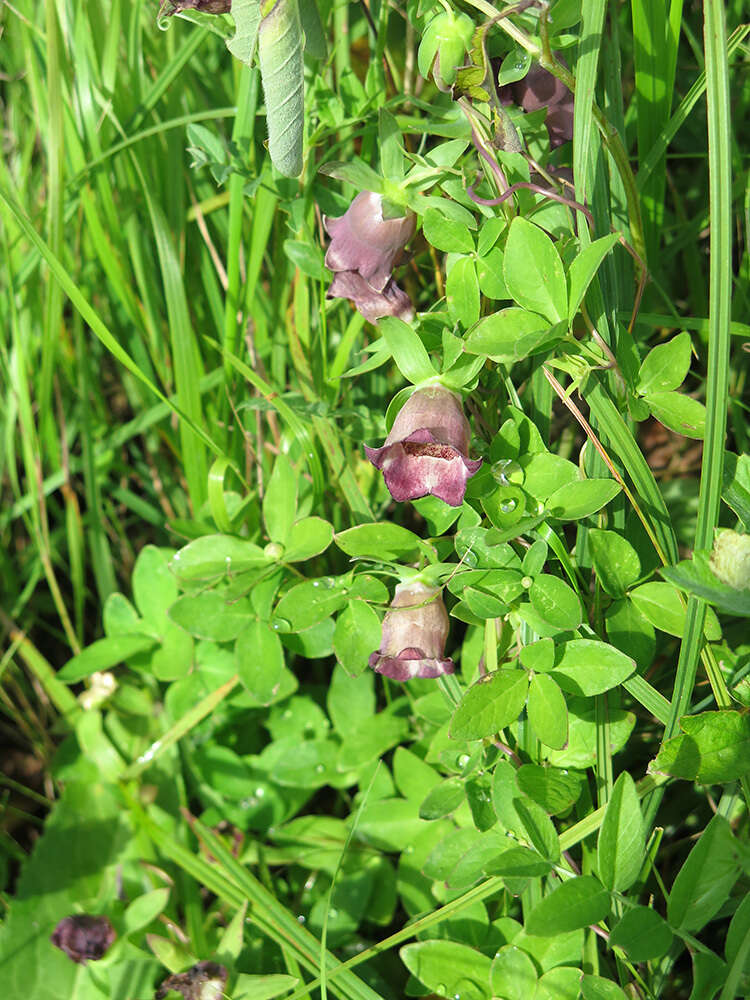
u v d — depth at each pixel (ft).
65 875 1.00
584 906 0.70
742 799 0.78
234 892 0.93
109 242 1.06
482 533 0.77
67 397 1.21
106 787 1.03
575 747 0.80
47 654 1.23
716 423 0.68
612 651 0.74
